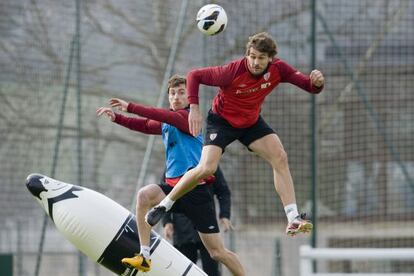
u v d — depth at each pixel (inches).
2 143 2074.3
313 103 1851.6
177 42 2030.0
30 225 2098.9
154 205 1244.5
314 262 1908.2
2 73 2082.9
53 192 1277.1
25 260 2228.1
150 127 1305.4
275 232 2143.2
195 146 1256.8
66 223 1269.7
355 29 2212.1
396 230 2279.8
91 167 2192.4
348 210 2273.6
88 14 2181.3
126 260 1219.2
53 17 2106.3
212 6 1193.4
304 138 2161.7
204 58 2049.7
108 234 1269.7
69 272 2240.4
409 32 2246.6
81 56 2155.5
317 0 2188.7
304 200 2155.5
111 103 1217.4
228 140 1176.2
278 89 2160.4
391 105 2268.7
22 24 2092.8
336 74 2210.9
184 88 1266.0
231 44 2091.5
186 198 1263.5
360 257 1683.1
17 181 2076.8
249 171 2145.7
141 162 2263.8
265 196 2142.0
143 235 1231.5
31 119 2092.8
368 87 2258.9
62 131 2155.5
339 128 2265.0
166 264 1300.4
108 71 2201.0
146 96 2230.6
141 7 2239.2
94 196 1286.9
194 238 1428.4
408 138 2279.8
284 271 2367.1
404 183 2287.2
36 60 2094.0
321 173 2261.3
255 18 2117.4
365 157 2279.8
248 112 1168.2
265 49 1115.3
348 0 2208.4
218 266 1446.9
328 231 2272.4
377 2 2218.3
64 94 2001.7
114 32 2213.3
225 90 1156.5
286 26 2126.0
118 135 2241.6
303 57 2129.7
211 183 1291.8
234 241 2063.2
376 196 2283.5
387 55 2246.6
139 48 2234.3
